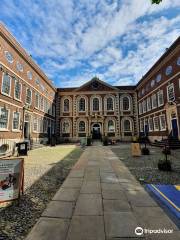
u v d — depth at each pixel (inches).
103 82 1268.5
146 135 1056.8
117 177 278.2
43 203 182.7
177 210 152.3
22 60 718.5
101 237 119.0
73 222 139.1
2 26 554.6
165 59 773.9
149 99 1001.5
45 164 397.1
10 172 181.2
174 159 440.1
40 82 945.5
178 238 117.6
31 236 121.3
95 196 195.8
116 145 947.3
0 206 175.8
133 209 161.3
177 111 692.1
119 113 1233.4
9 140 600.7
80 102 1266.0
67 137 1219.9
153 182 247.4
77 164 394.3
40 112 938.7
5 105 587.2
